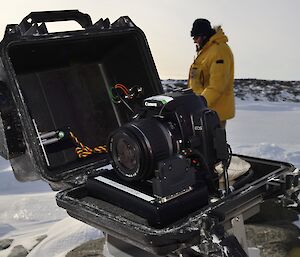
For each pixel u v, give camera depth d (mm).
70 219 3857
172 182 1821
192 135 2037
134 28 2537
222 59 3895
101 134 2779
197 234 1713
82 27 2562
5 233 3879
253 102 11422
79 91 2760
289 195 2066
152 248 1680
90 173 2398
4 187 5012
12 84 2113
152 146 1909
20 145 2248
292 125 8234
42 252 3383
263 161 2375
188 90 2156
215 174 2094
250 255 2750
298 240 3260
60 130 2523
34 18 2332
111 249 2627
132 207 1907
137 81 2674
